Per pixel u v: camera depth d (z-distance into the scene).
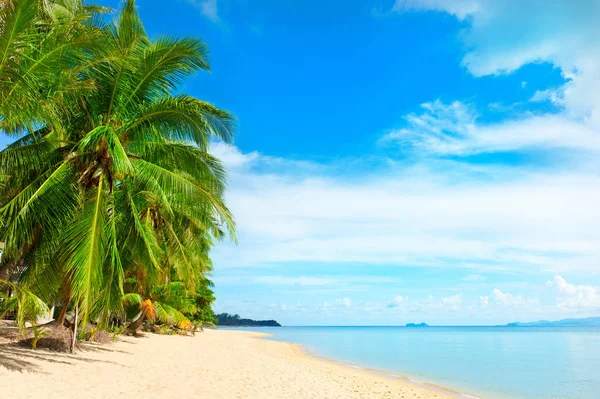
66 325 15.59
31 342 13.61
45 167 11.33
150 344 23.55
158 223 17.86
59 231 10.98
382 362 33.19
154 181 12.14
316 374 18.59
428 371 27.30
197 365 15.95
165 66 11.74
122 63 11.10
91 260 9.91
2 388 7.89
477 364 32.41
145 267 15.35
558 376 25.19
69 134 12.13
